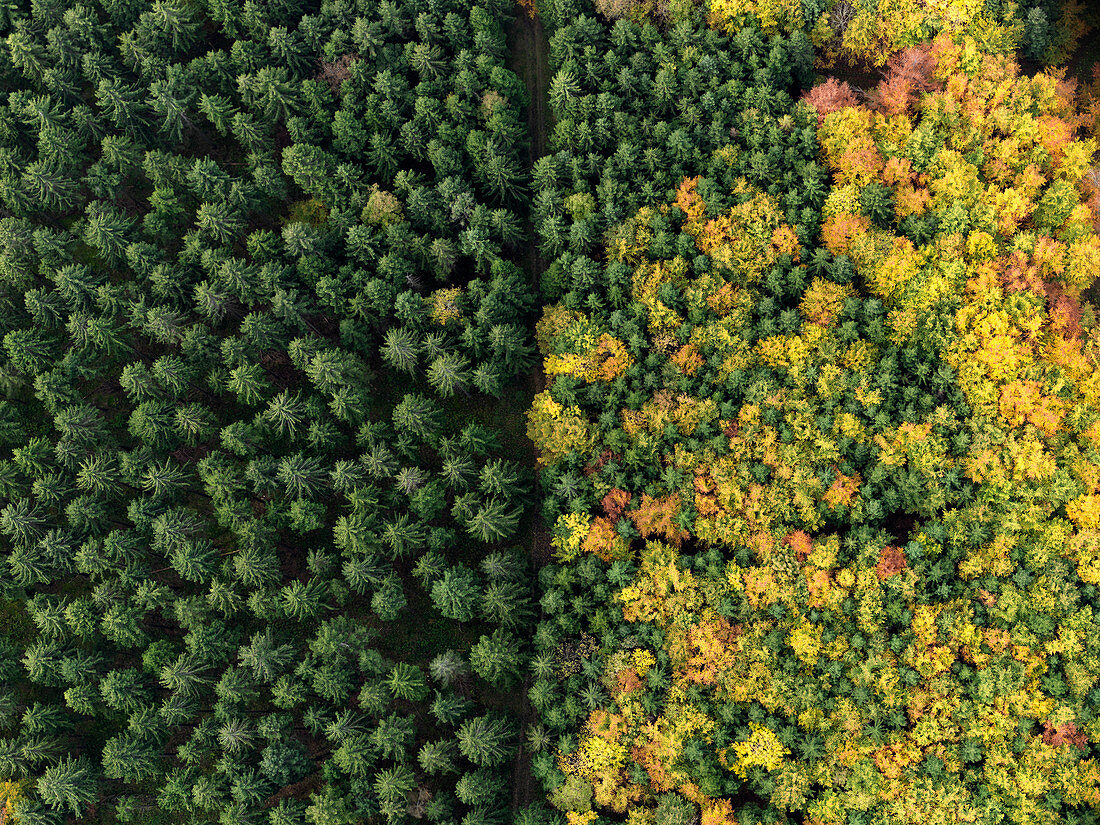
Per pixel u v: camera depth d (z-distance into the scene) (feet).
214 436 263.70
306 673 230.48
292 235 250.57
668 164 258.98
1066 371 235.61
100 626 238.27
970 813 214.28
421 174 265.34
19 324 266.98
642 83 264.11
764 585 229.04
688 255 252.83
